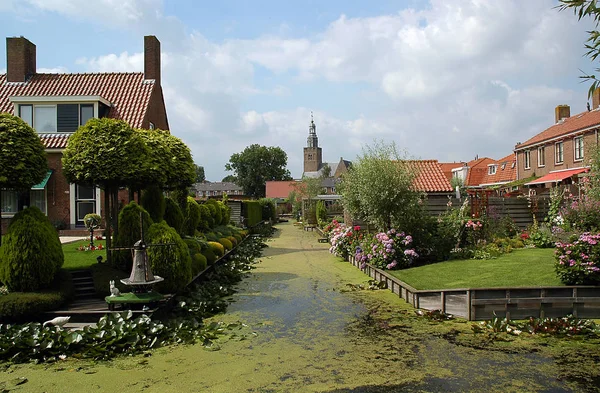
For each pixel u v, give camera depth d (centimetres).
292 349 614
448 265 1061
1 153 771
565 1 351
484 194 1585
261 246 2022
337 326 721
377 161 1190
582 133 2336
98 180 946
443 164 5062
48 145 1809
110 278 862
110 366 557
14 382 508
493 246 1188
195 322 727
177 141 1494
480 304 732
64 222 1819
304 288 1046
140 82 2214
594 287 727
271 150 8394
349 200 1391
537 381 489
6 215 1798
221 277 1160
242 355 592
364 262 1218
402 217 1162
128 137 966
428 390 473
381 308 831
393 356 577
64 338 605
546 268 905
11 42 2109
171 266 854
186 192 1538
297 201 4741
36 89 2092
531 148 2903
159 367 553
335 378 511
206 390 485
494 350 590
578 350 584
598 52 351
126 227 923
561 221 1369
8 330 648
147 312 719
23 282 754
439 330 685
